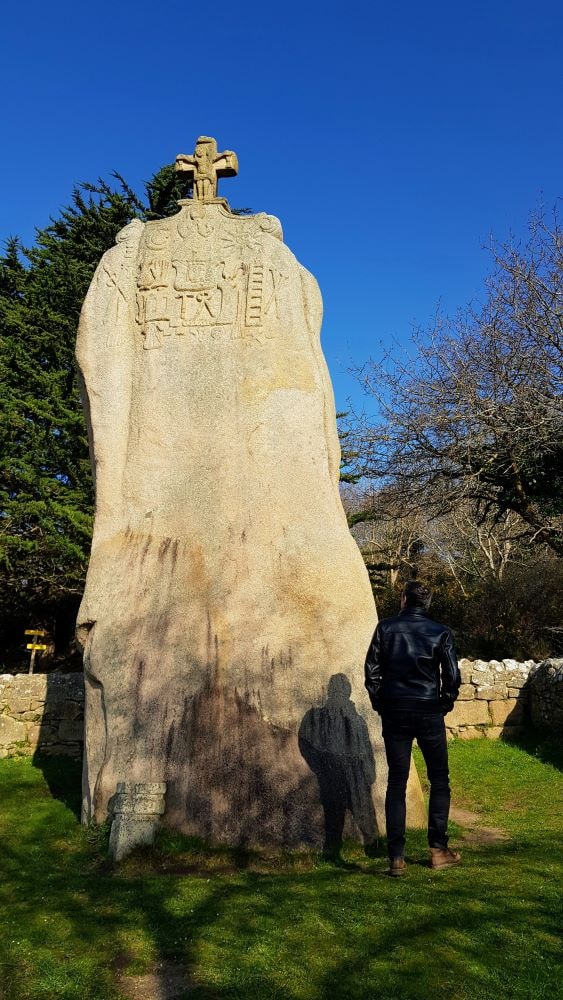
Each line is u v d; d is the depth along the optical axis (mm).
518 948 3293
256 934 3494
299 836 4898
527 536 16969
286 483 5844
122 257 6445
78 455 18672
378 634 4508
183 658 5418
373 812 5055
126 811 4883
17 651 21219
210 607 5547
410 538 26453
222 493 5832
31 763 8484
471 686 9523
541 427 13758
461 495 15367
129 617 5559
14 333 19625
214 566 5660
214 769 5102
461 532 23531
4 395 18375
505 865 4430
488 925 3508
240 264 6309
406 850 4848
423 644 4410
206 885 4223
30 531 18406
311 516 5785
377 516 17859
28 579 19125
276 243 6324
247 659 5402
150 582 5652
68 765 8344
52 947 3447
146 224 6547
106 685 5395
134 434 6062
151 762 5168
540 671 9227
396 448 16234
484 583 18891
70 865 4719
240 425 5969
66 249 20656
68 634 21391
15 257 21516
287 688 5328
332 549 5727
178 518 5820
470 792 6934
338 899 3875
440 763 4402
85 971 3217
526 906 3736
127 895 4070
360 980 3059
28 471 17844
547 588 16297
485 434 14469
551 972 3086
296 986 3039
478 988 2982
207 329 6191
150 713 5289
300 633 5480
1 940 3516
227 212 6488
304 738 5199
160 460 5965
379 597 21453
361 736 5234
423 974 3088
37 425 17938
